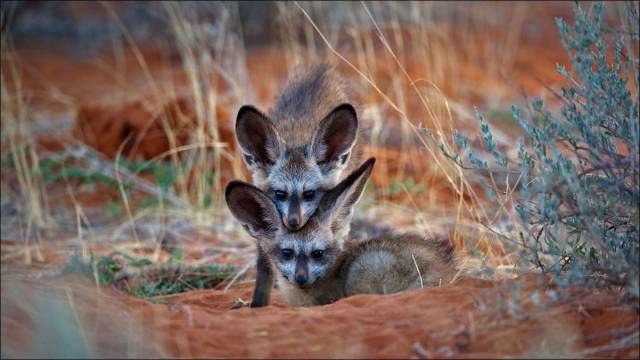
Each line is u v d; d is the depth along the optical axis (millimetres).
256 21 25391
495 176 15125
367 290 10727
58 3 26797
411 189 16484
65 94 23031
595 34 9711
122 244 14805
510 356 7711
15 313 8320
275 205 11586
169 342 8109
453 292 8969
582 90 9617
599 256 9133
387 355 7777
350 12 21500
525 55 25750
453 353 7766
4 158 16844
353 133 13367
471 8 26484
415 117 19344
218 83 21547
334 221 11438
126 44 26406
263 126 13250
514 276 10227
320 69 15562
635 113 9367
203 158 16844
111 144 18641
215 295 11812
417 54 21797
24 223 15734
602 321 8172
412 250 10836
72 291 9008
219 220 15812
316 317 8586
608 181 9070
